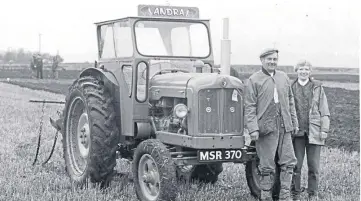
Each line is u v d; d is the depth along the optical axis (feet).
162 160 23.72
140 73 27.37
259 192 26.35
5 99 78.18
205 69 28.81
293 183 26.61
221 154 24.62
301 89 26.40
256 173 26.73
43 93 93.61
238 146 24.76
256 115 24.29
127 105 27.58
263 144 24.34
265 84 24.14
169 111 26.45
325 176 31.14
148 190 25.40
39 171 31.96
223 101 24.58
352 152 40.73
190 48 28.84
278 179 26.09
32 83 123.34
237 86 24.86
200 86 24.31
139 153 25.25
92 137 27.73
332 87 111.04
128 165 33.65
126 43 27.99
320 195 26.94
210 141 24.22
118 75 28.48
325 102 26.18
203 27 29.30
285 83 24.53
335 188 28.55
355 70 228.63
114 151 27.99
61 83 125.80
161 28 28.17
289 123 24.38
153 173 24.81
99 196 26.09
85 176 28.45
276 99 24.14
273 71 24.58
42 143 41.19
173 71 28.04
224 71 28.81
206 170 29.68
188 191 27.22
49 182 28.84
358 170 32.76
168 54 28.14
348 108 71.61
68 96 31.01
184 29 28.81
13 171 31.45
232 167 33.50
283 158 24.50
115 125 28.09
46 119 56.90
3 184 27.91
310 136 26.04
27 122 53.78
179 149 25.55
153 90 27.07
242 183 29.84
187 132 24.79
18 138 43.52
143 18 27.71
